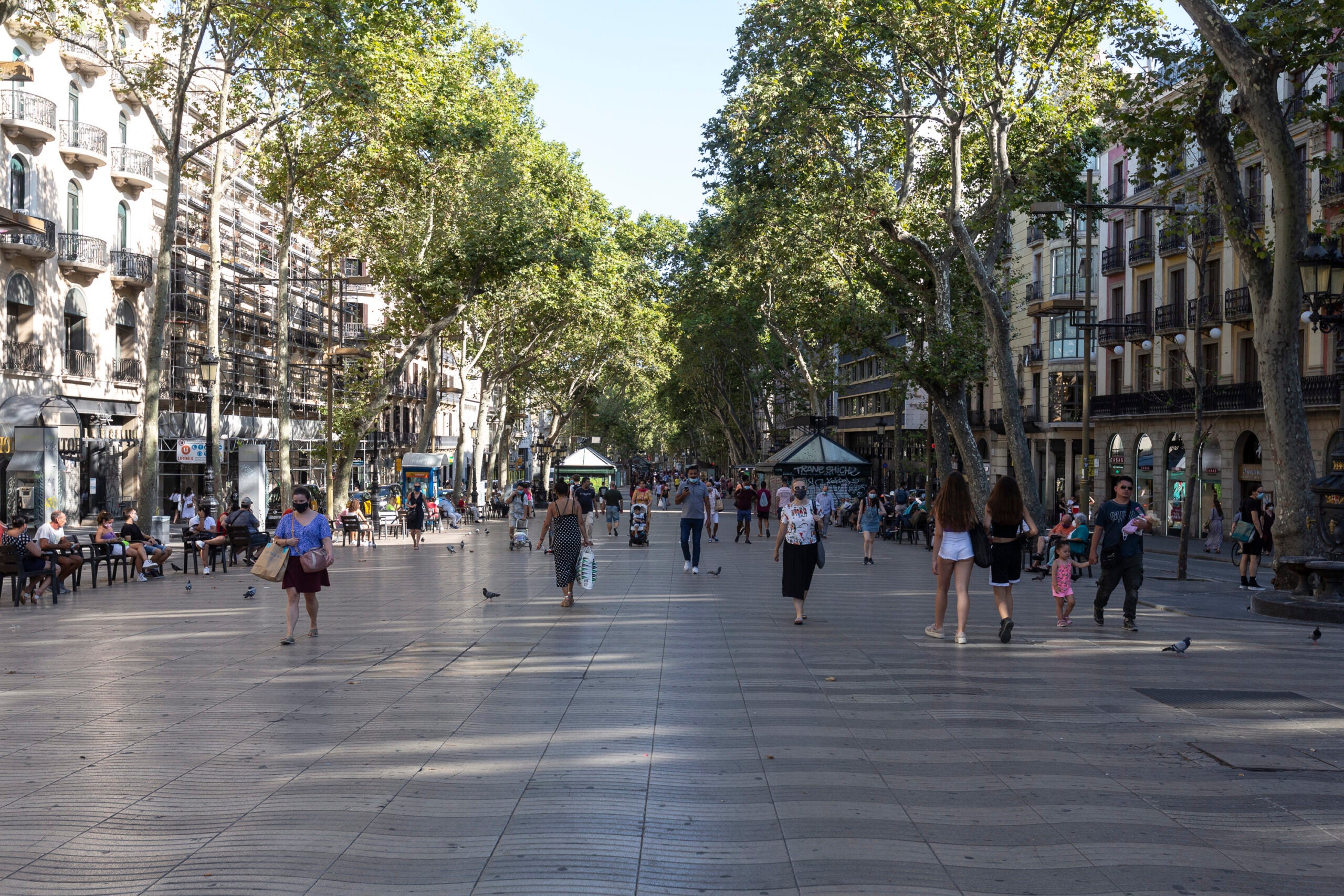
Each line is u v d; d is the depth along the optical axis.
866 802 5.79
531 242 38.34
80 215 37.72
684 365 69.62
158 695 8.68
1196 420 23.72
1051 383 50.00
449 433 88.25
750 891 4.54
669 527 44.28
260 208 53.31
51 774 6.29
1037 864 4.87
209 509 27.83
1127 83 19.06
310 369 57.31
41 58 35.38
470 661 10.38
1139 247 43.38
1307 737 7.37
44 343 35.56
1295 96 16.70
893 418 72.62
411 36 26.83
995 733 7.41
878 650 11.20
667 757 6.68
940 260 30.48
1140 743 7.15
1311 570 15.32
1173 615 15.43
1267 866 4.86
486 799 5.79
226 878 4.63
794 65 26.52
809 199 30.05
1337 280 14.91
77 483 37.09
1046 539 21.92
